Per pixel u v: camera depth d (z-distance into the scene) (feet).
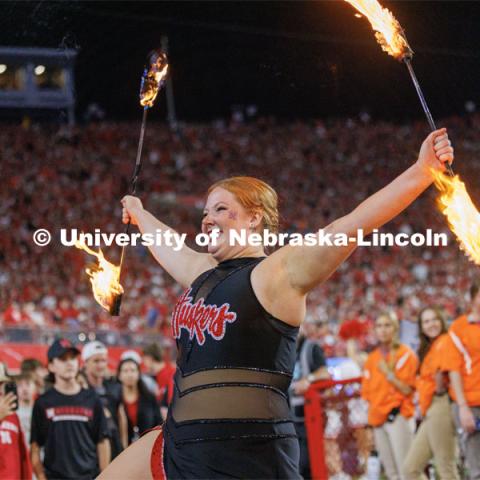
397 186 10.49
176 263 13.20
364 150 148.15
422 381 26.50
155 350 32.89
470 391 24.62
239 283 10.98
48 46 35.60
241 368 10.73
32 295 80.48
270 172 144.66
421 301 83.61
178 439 10.85
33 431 24.75
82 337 39.29
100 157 135.13
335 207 135.33
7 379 23.48
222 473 10.52
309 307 78.74
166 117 153.69
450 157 10.35
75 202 118.52
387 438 28.48
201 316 11.04
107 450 25.12
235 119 155.63
